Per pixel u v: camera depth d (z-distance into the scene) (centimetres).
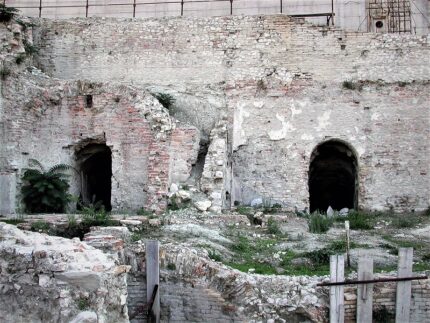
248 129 2025
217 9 2678
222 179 1633
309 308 833
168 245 962
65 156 1791
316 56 2094
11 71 1723
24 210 1577
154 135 1691
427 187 1945
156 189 1616
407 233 1470
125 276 716
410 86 2000
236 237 1272
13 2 2730
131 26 2180
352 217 1694
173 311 877
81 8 2738
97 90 1783
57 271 646
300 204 1956
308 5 2650
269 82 2045
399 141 1975
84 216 1275
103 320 649
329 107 2006
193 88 2103
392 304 852
